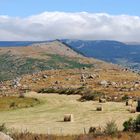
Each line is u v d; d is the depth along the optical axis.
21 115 83.88
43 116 80.56
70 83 199.38
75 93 146.62
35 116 81.12
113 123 49.72
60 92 155.38
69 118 70.12
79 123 66.75
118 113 80.00
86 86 171.62
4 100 114.62
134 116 73.88
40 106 103.31
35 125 65.69
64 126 62.94
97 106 96.06
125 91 139.88
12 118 78.56
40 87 190.50
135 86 161.25
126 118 71.12
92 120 70.38
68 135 47.41
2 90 185.50
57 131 56.47
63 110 91.56
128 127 50.91
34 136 44.84
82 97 124.25
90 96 121.38
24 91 171.75
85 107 95.81
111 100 114.25
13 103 106.12
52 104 107.75
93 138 43.59
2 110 95.62
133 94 124.75
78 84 191.38
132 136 44.53
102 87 163.62
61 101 116.56
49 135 46.31
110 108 90.50
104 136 45.00
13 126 64.69
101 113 81.31
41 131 56.81
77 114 81.69
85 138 43.53
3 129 47.00
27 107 101.94
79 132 54.62
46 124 66.88
